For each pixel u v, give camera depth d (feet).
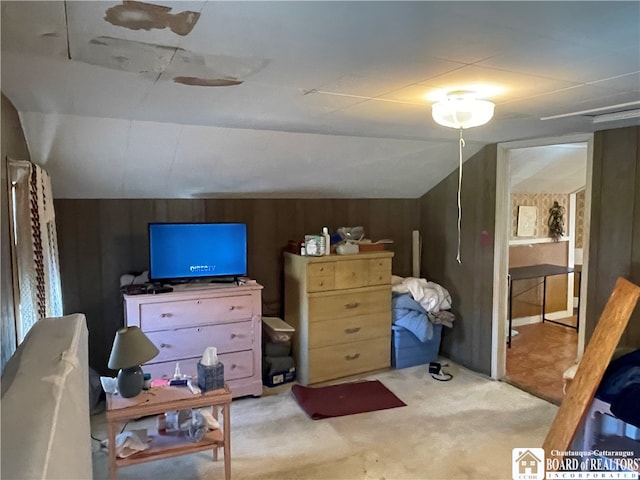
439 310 14.76
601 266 10.85
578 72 6.15
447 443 9.98
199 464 9.21
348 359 13.69
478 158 13.93
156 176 11.65
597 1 3.89
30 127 9.05
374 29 4.57
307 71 6.09
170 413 8.91
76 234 11.98
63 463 3.64
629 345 10.24
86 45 5.04
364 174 13.97
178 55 5.41
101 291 12.34
